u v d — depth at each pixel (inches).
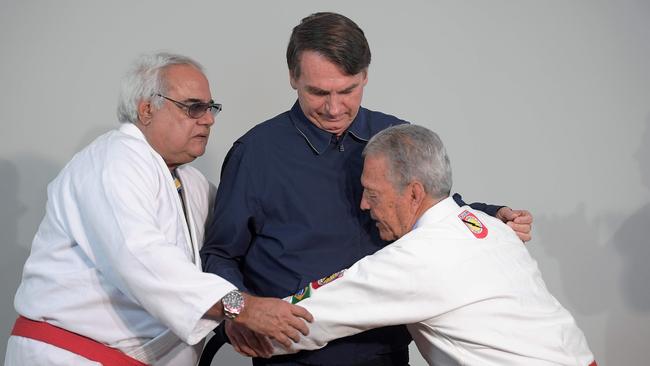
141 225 65.7
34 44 104.7
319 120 74.2
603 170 119.2
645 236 120.5
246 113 109.6
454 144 116.1
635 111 119.0
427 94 114.8
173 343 73.4
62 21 104.9
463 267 67.1
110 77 106.3
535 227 119.0
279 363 75.9
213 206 85.7
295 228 75.3
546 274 119.9
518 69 116.4
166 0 106.7
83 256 70.1
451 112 115.6
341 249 75.9
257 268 76.5
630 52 118.3
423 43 114.1
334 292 68.6
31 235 106.5
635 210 120.2
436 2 113.9
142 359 71.8
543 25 116.4
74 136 106.2
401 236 72.1
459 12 114.5
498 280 67.5
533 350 65.9
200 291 65.0
